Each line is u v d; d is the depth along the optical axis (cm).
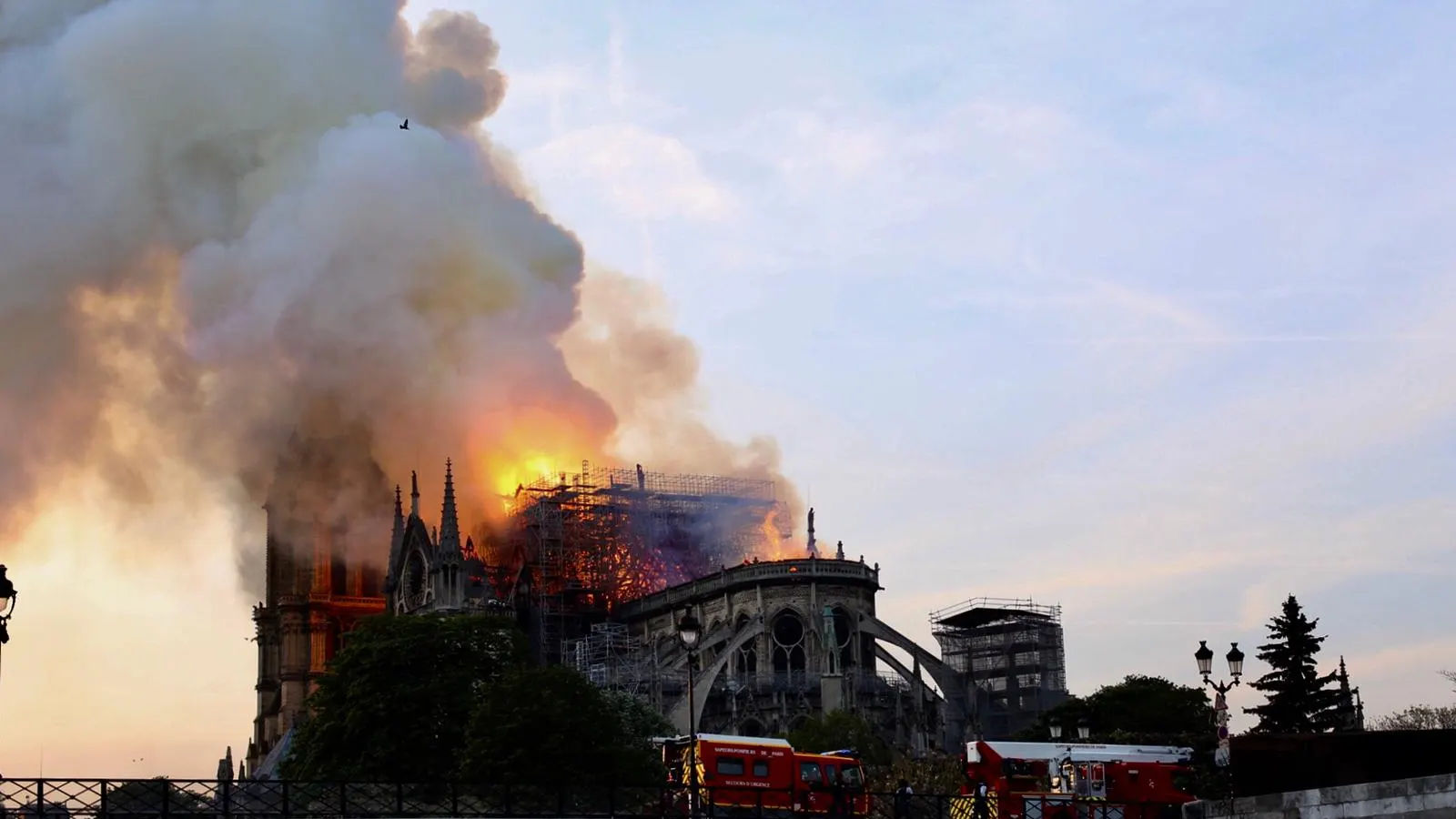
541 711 13738
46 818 7550
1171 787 10825
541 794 10206
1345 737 9462
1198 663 9706
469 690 15062
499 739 13625
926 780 15138
